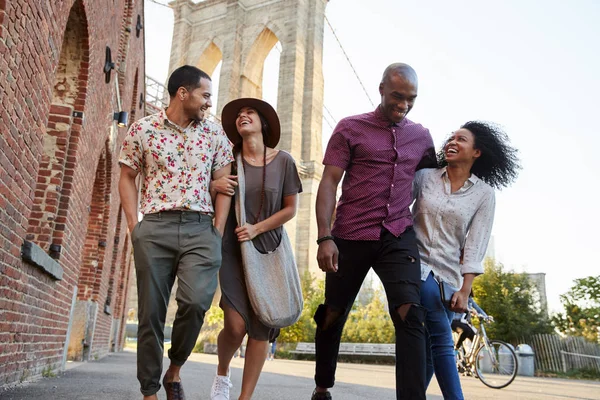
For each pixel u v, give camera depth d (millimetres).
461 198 3008
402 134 3062
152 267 2578
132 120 13656
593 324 17859
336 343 3184
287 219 3004
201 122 2875
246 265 2803
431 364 3207
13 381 4316
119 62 9656
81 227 6758
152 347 2566
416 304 2678
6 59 3055
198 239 2646
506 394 6664
